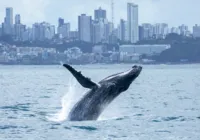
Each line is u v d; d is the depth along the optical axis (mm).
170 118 99875
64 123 90062
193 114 106938
